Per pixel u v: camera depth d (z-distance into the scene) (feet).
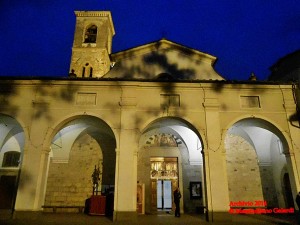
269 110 47.11
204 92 47.78
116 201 41.37
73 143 57.21
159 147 57.57
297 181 43.11
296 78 59.77
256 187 55.98
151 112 46.19
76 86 47.47
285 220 42.88
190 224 37.73
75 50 81.71
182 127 54.34
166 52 59.52
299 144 45.19
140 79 47.26
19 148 56.70
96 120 48.44
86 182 55.21
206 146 44.47
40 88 47.37
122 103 46.19
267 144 57.67
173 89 47.78
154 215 49.24
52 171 55.57
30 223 36.94
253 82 47.65
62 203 53.83
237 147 58.44
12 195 53.88
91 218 43.65
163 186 55.67
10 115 45.55
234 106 47.19
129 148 44.04
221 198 41.86
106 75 57.57
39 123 45.34
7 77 46.39
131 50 59.31
